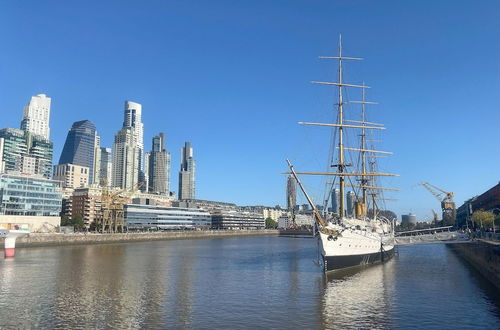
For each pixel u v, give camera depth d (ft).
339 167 303.68
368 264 300.20
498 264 200.75
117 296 183.11
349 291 196.65
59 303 167.12
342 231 255.29
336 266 253.24
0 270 276.82
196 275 257.96
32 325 134.72
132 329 131.03
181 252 481.05
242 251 507.30
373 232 315.17
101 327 132.67
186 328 132.36
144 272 272.10
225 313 152.25
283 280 234.58
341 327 134.00
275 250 530.68
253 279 239.71
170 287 209.15
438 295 185.88
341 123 309.63
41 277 241.96
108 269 287.48
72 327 132.57
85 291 194.90
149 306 163.22
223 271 280.92
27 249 501.97
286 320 142.51
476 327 133.69
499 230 452.35
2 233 484.74
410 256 403.54
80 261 347.77
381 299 177.37
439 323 138.41
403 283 219.20
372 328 132.77
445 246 590.55
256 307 162.30
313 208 252.01
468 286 209.77
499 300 174.50
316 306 164.04
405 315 149.07
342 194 297.12
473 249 302.04
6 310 154.61
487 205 640.17
